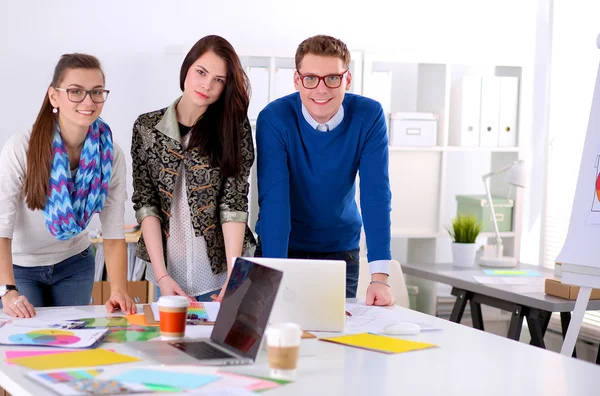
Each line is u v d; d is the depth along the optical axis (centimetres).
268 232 268
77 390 156
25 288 271
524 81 472
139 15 452
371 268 269
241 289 200
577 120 488
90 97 240
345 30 489
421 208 467
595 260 312
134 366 178
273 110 275
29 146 247
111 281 261
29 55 437
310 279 221
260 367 182
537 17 521
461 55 460
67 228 255
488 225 478
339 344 208
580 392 170
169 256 269
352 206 297
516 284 397
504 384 175
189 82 250
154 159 262
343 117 274
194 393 158
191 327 221
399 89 505
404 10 498
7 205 244
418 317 245
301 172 279
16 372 172
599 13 474
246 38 471
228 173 261
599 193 320
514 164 452
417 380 176
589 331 481
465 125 468
